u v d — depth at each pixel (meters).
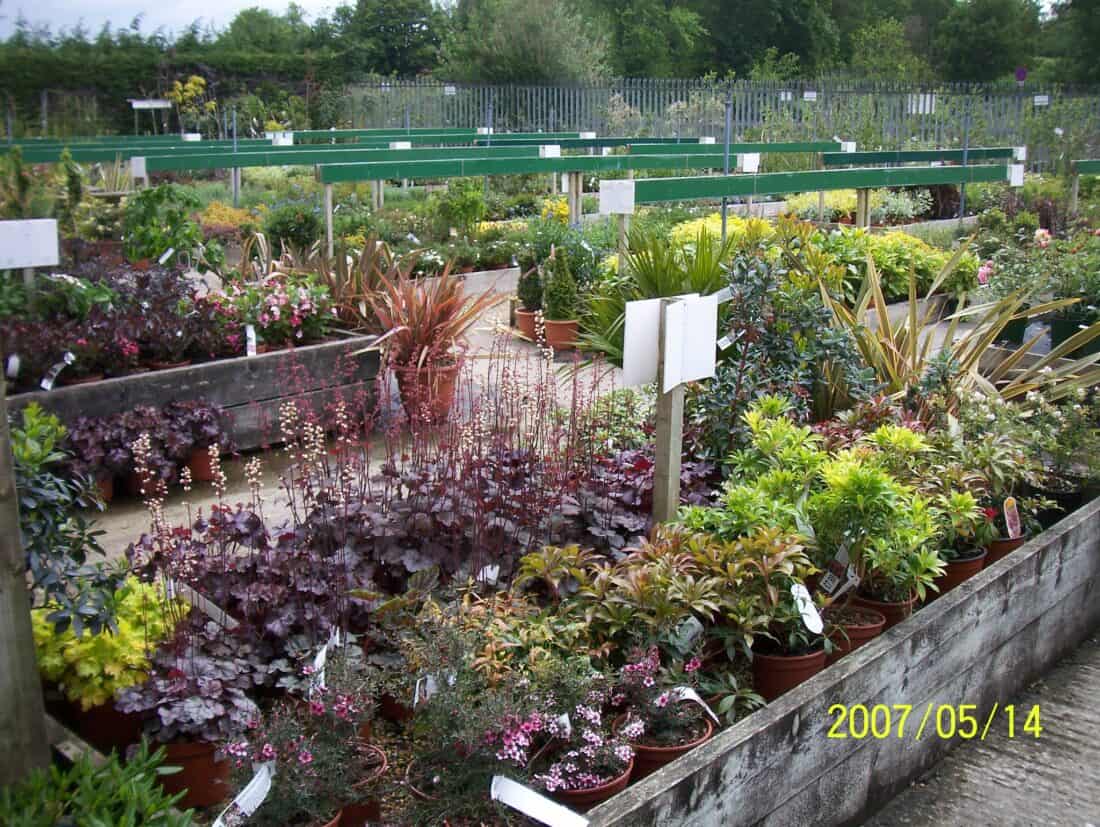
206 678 2.92
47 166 12.28
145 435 3.53
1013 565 4.06
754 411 4.34
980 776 3.73
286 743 2.58
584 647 3.08
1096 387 6.04
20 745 2.45
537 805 2.52
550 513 3.86
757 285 4.91
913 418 5.07
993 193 17.11
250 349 6.34
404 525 3.69
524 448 4.29
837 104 25.08
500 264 12.91
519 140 20.61
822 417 5.32
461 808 2.59
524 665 2.92
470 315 6.96
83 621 2.89
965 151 16.48
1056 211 15.42
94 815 2.32
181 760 2.86
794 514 3.58
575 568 3.37
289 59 28.52
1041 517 5.16
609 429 4.73
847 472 3.57
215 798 2.91
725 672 3.37
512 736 2.55
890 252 10.52
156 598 3.22
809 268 5.90
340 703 2.67
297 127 26.55
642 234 6.96
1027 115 24.08
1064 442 5.21
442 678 2.71
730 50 44.22
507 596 3.46
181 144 16.41
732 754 2.82
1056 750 3.90
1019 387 5.68
